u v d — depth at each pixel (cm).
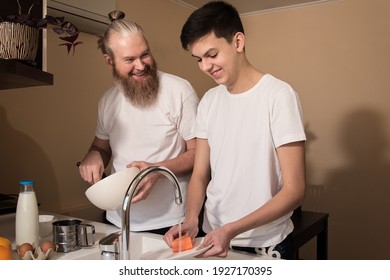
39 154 201
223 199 122
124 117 150
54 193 210
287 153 109
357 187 320
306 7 336
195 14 110
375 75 310
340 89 324
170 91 146
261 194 115
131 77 142
